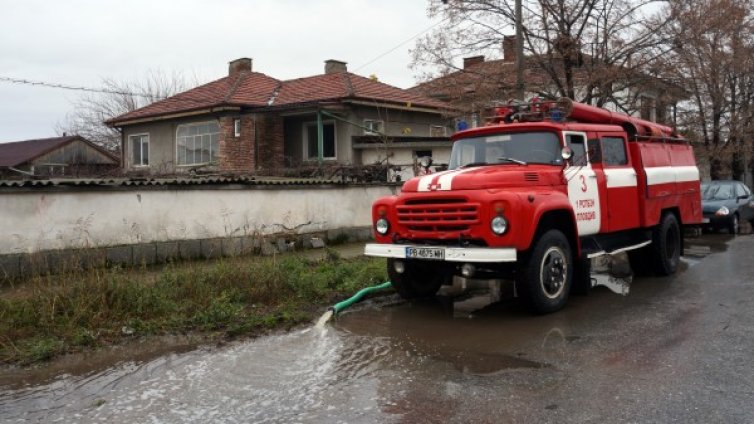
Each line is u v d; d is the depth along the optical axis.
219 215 11.03
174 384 4.84
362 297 7.88
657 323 6.46
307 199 12.66
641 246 8.98
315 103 19.59
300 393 4.57
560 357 5.33
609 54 16.27
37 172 30.14
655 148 9.59
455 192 6.84
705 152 21.58
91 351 5.72
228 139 21.17
